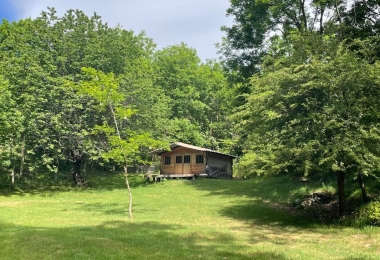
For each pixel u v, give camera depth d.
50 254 7.42
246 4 24.83
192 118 47.34
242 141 19.02
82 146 27.81
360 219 11.97
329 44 13.33
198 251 7.97
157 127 31.19
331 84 11.59
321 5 19.69
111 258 7.13
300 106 12.50
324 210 15.00
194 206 17.47
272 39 24.66
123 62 31.45
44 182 29.89
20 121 22.36
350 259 7.59
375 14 18.34
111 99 15.38
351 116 11.47
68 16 30.56
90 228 10.99
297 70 12.02
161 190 25.12
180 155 33.22
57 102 26.73
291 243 9.54
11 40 27.22
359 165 10.99
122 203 19.50
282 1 22.41
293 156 12.04
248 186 24.39
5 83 22.20
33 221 12.94
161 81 46.75
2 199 22.12
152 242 8.88
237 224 12.98
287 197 18.25
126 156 15.36
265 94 12.33
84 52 29.39
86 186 29.47
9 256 7.26
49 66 26.62
